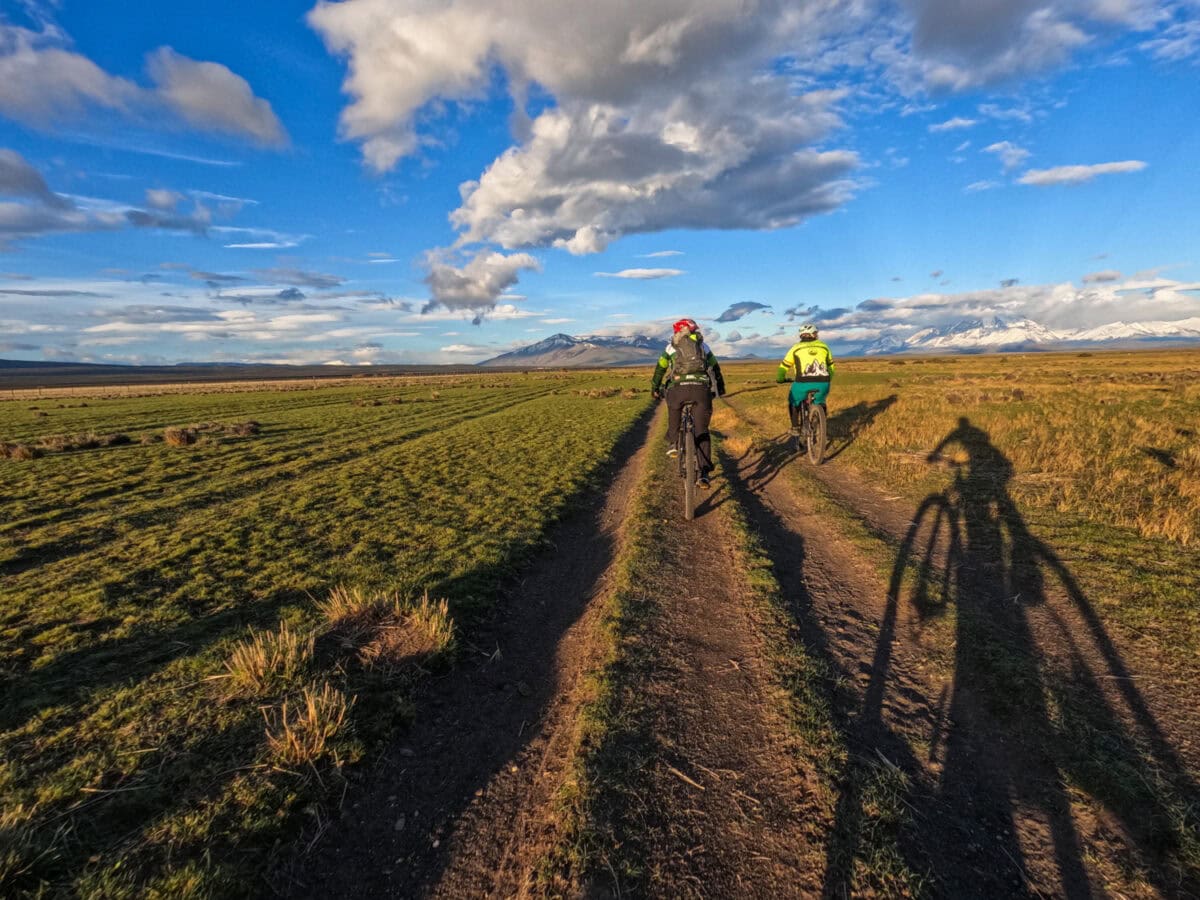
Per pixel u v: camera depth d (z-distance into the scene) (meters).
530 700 4.27
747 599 5.70
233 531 8.82
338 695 3.81
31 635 5.38
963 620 4.98
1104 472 9.83
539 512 9.76
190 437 20.81
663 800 3.07
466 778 3.43
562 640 5.29
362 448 18.73
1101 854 2.70
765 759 3.40
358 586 6.36
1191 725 3.51
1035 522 7.54
